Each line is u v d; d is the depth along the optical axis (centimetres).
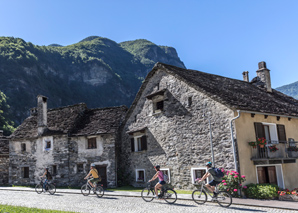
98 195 1488
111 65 18212
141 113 2100
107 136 2162
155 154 1927
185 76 1841
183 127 1752
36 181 2348
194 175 1656
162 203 1198
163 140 1877
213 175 1121
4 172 2662
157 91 1919
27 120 2709
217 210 1022
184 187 1700
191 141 1689
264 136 1653
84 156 2202
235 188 1353
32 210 1022
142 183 2005
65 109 2583
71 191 1733
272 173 1647
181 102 1788
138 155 2067
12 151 2506
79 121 2430
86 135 2194
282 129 1745
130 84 17188
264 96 2016
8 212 968
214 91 1675
